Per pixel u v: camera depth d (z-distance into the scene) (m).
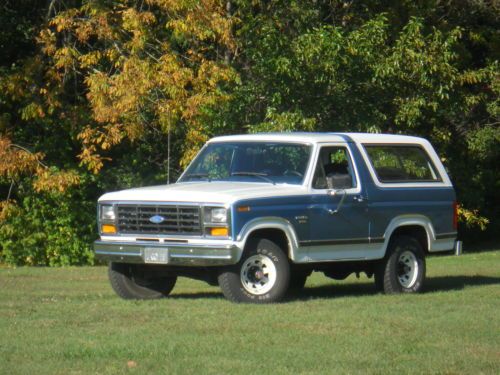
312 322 14.48
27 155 27.55
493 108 37.34
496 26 39.25
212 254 15.91
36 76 28.25
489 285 21.00
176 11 27.30
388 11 33.47
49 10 28.84
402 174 18.77
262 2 30.91
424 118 33.69
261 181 17.47
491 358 12.19
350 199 17.58
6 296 18.11
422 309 16.12
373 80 29.88
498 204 42.97
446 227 19.39
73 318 14.76
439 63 30.62
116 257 16.77
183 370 11.20
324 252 17.27
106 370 11.16
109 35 27.20
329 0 33.06
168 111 26.73
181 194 16.42
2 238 29.02
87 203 29.59
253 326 14.05
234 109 29.09
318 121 29.91
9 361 11.63
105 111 26.50
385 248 18.20
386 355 12.24
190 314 15.12
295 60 28.72
